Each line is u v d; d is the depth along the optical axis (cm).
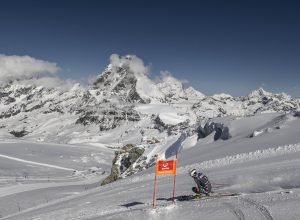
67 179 13650
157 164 1465
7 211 6994
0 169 15712
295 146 2756
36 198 7762
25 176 13600
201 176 1445
